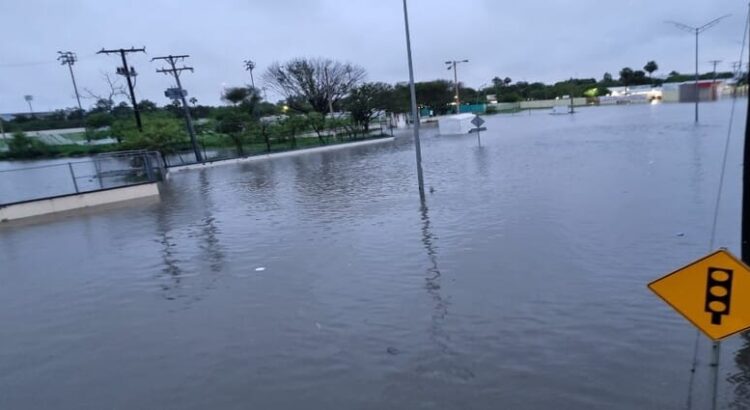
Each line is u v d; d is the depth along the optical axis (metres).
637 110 67.56
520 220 12.76
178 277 10.42
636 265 9.08
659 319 6.99
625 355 6.11
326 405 5.51
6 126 77.25
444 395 5.52
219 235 13.88
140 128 38.19
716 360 4.31
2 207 18.47
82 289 10.12
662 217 12.05
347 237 12.53
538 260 9.68
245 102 69.56
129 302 9.19
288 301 8.62
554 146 30.61
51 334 8.02
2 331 8.29
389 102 63.81
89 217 18.25
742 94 71.38
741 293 4.05
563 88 120.62
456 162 26.83
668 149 24.00
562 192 15.90
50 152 55.28
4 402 6.06
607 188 15.93
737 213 11.98
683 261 9.14
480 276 9.08
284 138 47.81
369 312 7.91
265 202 18.92
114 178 21.66
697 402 5.11
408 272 9.59
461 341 6.73
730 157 19.94
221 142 50.19
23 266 12.20
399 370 6.12
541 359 6.14
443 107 96.69
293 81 67.56
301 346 6.94
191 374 6.41
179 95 38.44
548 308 7.55
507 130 50.31
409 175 23.44
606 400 5.23
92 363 6.91
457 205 15.30
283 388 5.93
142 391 6.09
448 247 10.99
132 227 15.94
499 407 5.23
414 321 7.46
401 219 14.03
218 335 7.48
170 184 27.17
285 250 11.80
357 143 47.53
